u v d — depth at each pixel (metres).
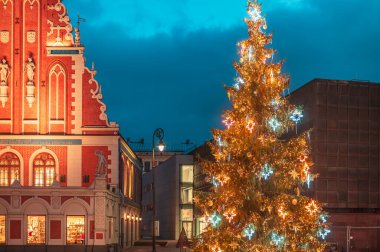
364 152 50.00
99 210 45.34
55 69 51.06
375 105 50.59
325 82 49.88
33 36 51.12
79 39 51.34
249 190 16.72
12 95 50.59
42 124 50.44
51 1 51.47
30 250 44.69
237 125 17.08
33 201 45.28
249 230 16.45
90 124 50.75
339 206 48.97
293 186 17.45
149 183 113.56
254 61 17.36
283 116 17.19
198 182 79.31
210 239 16.97
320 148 49.25
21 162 49.94
